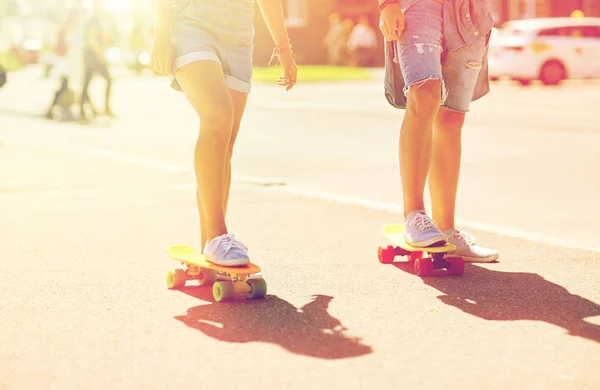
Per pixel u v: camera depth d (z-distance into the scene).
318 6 43.38
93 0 16.77
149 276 5.05
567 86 25.31
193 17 4.54
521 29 25.97
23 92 25.34
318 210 7.29
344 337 3.85
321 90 24.12
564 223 6.82
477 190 8.41
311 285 4.79
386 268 5.20
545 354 3.61
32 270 5.22
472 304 4.37
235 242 4.49
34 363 3.55
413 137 4.99
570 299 4.46
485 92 5.40
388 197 8.11
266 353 3.64
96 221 6.84
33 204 7.61
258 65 38.97
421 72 4.89
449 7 4.96
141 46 42.00
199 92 4.49
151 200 7.81
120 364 3.53
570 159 10.35
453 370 3.42
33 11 53.44
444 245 4.95
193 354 3.64
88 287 4.80
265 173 9.62
